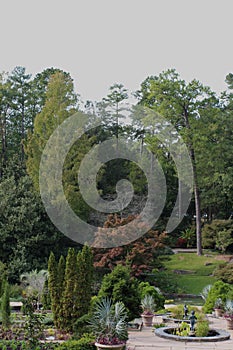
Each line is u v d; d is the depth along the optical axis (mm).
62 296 12359
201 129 31750
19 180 29375
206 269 28234
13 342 10953
